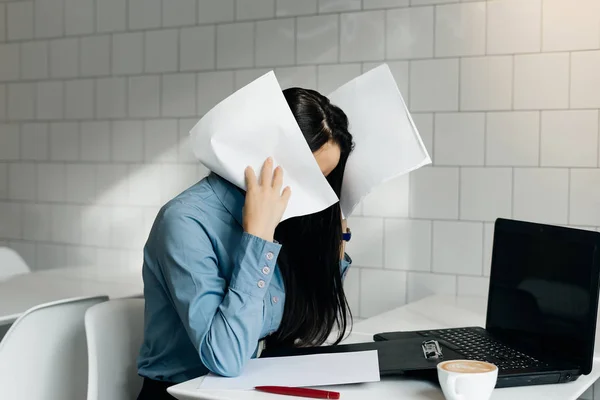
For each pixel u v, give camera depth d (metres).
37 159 3.08
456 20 2.29
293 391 1.16
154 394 1.45
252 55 2.61
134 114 2.85
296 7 2.52
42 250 3.09
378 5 2.39
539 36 2.18
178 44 2.75
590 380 1.30
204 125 1.33
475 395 1.09
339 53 2.46
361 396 1.17
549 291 1.40
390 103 1.56
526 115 2.21
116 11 2.87
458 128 2.30
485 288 2.29
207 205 1.39
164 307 1.43
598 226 2.14
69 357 1.68
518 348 1.43
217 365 1.24
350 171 1.59
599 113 2.12
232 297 1.27
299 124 1.37
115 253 2.92
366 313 2.47
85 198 2.98
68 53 2.99
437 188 2.34
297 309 1.51
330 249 1.52
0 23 3.13
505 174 2.25
